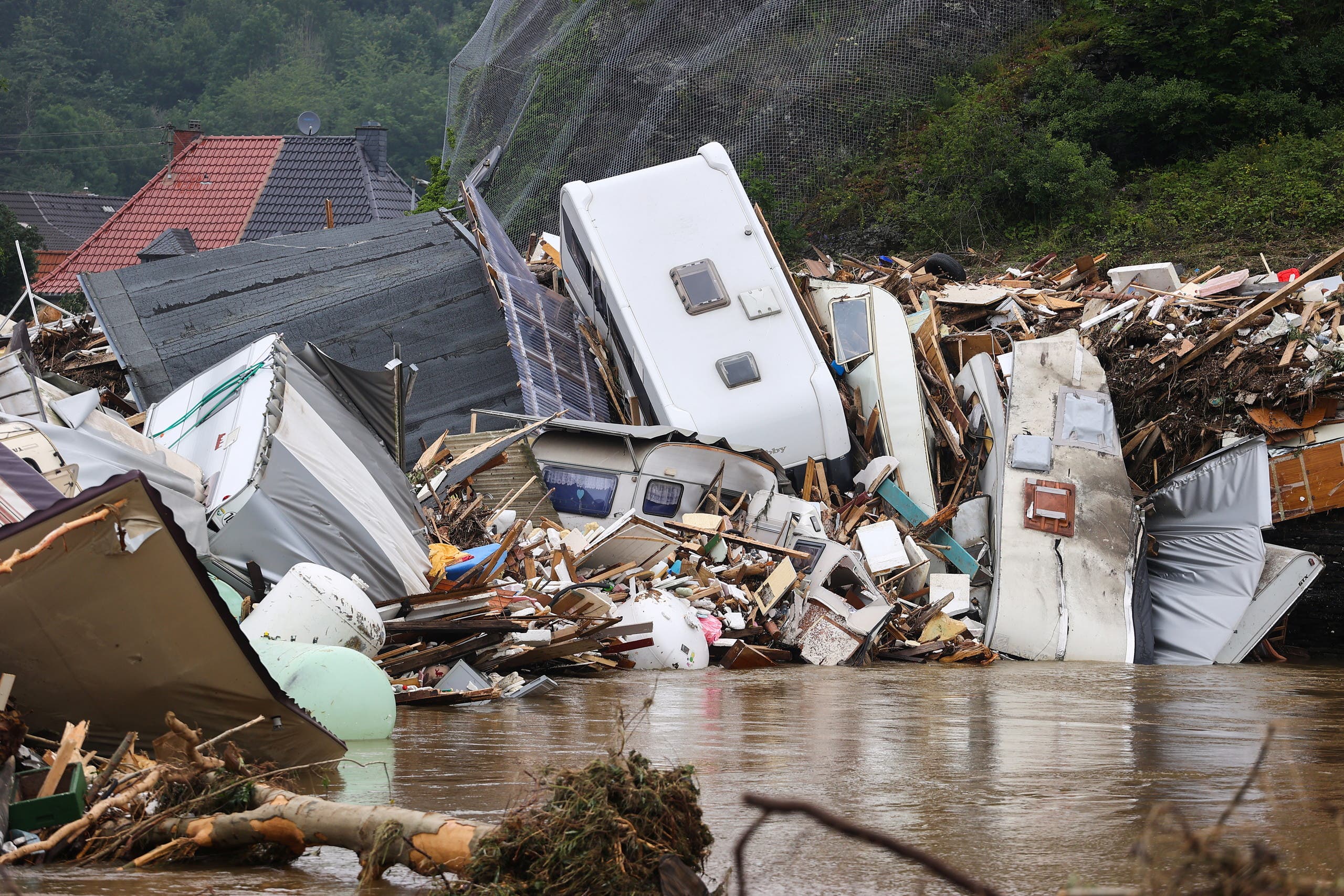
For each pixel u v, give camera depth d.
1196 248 35.91
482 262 25.86
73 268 60.81
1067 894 3.38
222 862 5.11
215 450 15.20
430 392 23.72
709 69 44.41
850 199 41.28
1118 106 40.72
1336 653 20.58
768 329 22.20
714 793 6.80
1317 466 21.27
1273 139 39.81
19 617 6.22
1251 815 6.14
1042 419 21.11
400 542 15.15
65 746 5.38
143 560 6.34
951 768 7.83
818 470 21.47
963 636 18.94
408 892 4.50
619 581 17.34
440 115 123.62
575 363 24.98
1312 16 43.78
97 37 141.12
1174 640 19.69
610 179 24.27
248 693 6.69
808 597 18.36
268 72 134.25
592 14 46.34
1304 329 22.69
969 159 40.56
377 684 8.99
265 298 24.73
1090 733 9.88
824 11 45.06
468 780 7.01
